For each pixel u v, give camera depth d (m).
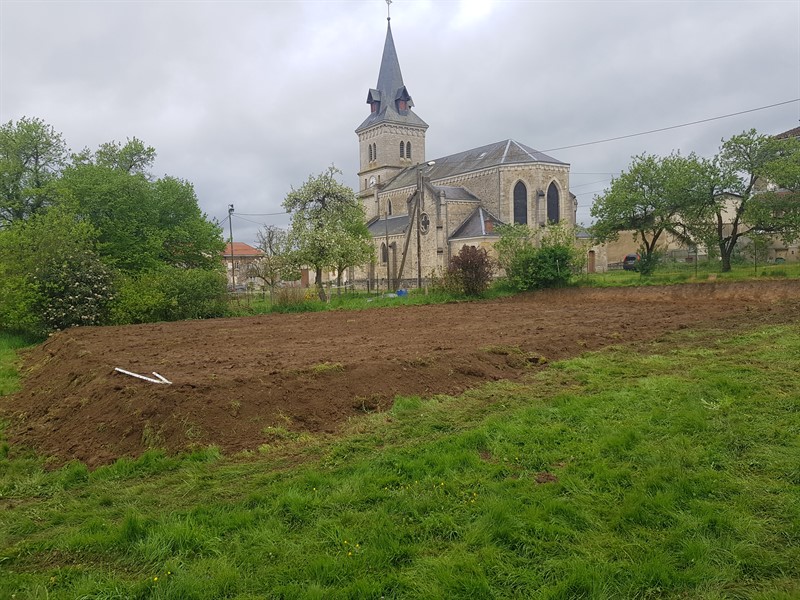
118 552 4.79
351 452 6.96
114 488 6.22
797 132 43.19
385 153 73.94
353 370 9.88
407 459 6.52
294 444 7.35
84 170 33.72
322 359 11.19
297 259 35.62
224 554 4.66
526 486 5.72
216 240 40.28
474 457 6.45
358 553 4.56
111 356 12.47
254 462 6.77
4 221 32.16
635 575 4.22
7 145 32.19
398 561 4.53
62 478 6.55
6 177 31.89
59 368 12.12
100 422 7.89
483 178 55.94
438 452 6.68
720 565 4.34
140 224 34.62
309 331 18.22
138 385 8.70
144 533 5.02
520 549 4.64
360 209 43.56
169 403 7.86
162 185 37.41
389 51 75.00
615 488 5.61
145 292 24.25
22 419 9.17
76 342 14.87
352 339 15.39
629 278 33.84
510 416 8.04
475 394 9.55
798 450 6.26
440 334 16.05
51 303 21.05
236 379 8.84
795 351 11.46
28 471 6.95
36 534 5.23
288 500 5.49
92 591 4.18
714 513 5.01
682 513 5.06
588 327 17.14
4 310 19.25
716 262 34.62
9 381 12.60
